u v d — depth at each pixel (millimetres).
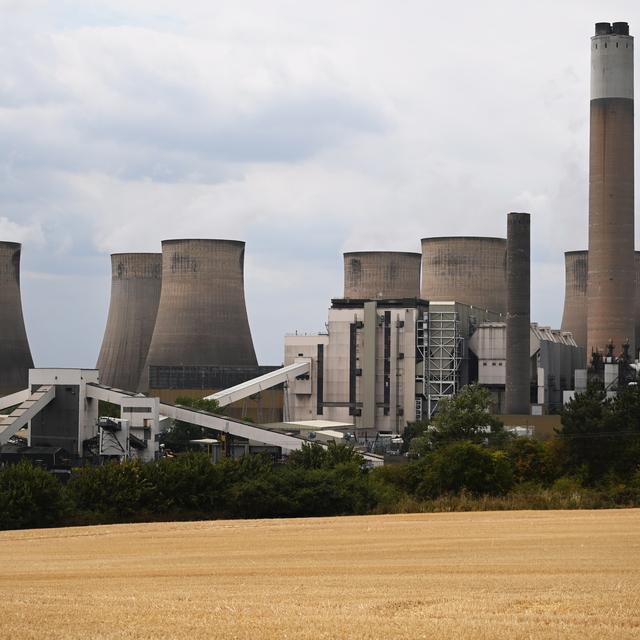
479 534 83625
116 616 44781
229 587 55406
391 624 42594
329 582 57031
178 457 120500
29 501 104938
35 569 67500
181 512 112062
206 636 40469
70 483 114500
